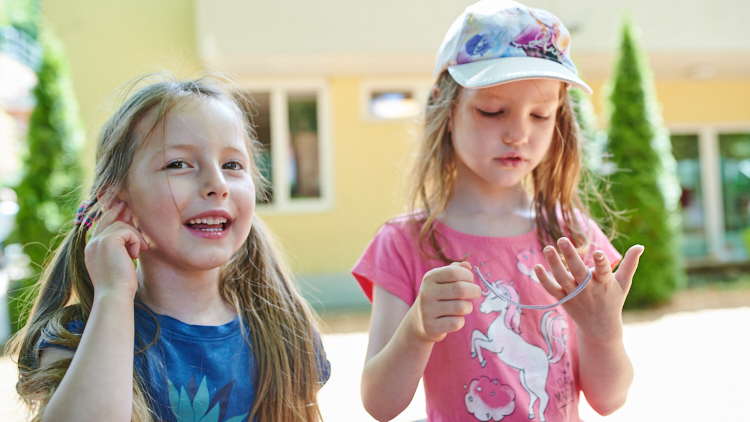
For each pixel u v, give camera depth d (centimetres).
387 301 143
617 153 675
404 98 759
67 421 89
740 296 686
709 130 920
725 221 937
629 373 135
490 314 140
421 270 146
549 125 140
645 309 645
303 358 139
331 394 361
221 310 130
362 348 482
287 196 747
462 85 134
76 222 121
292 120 755
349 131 748
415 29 671
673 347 470
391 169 750
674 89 905
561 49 143
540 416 132
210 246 111
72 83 705
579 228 160
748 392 354
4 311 580
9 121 1105
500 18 140
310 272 738
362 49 664
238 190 116
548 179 161
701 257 911
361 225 748
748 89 919
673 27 738
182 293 120
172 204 108
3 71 1169
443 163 153
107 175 116
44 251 612
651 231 655
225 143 116
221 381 119
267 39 655
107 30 712
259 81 739
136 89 134
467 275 108
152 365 112
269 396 126
